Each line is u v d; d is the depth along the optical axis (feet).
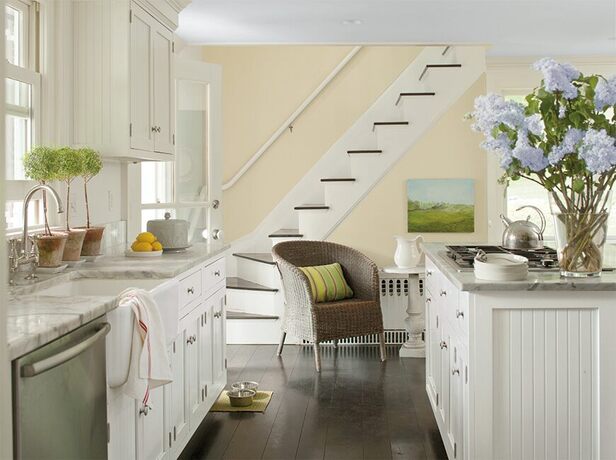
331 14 16.76
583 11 16.63
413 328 19.12
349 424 13.64
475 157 20.70
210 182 17.66
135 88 12.65
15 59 11.08
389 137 20.76
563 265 9.60
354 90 23.58
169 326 9.86
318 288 18.26
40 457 6.11
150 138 13.51
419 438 12.84
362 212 20.89
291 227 23.49
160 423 10.29
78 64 12.29
